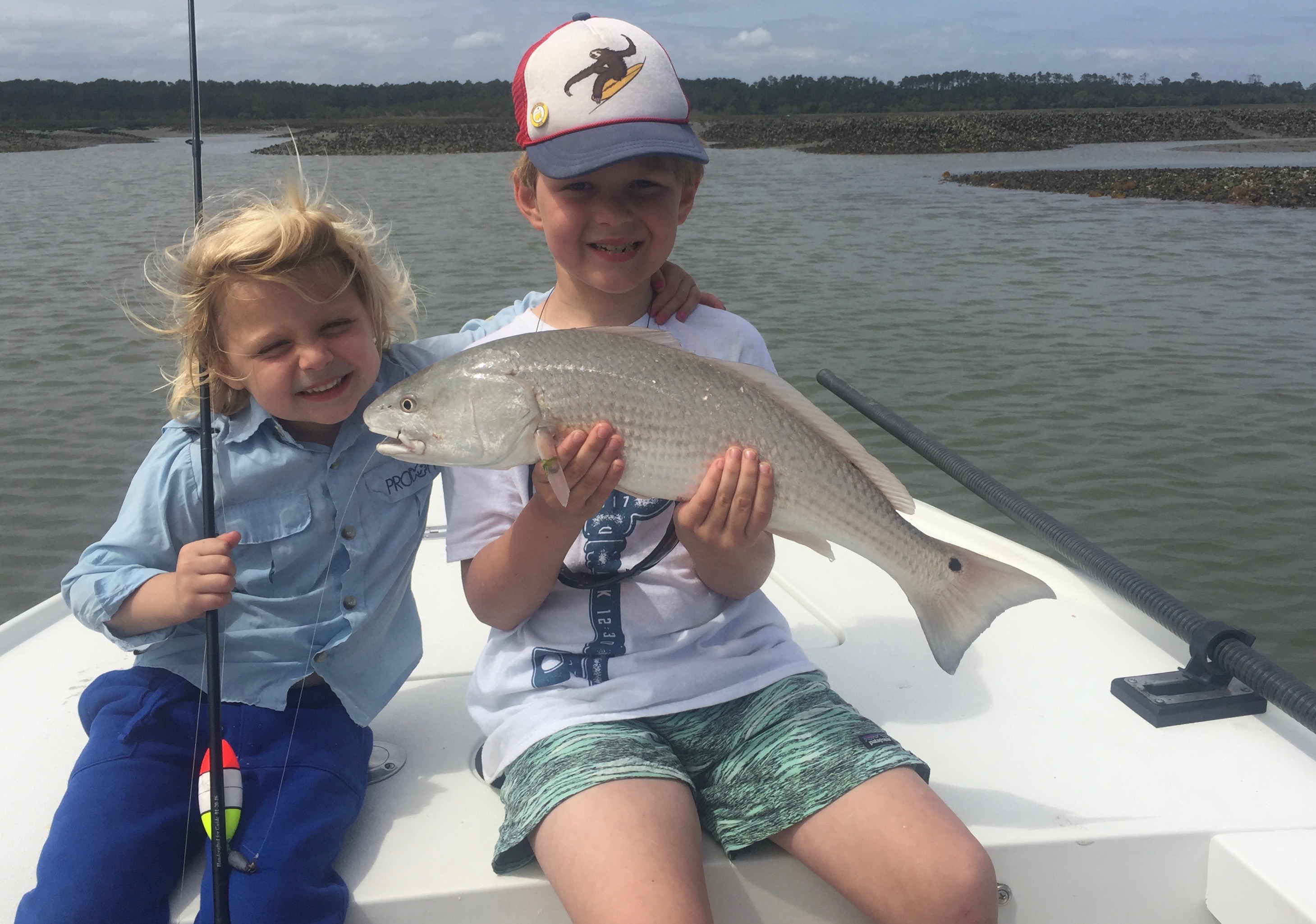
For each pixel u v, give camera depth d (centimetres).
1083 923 197
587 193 220
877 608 294
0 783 219
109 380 855
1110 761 220
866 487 202
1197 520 613
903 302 1143
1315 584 545
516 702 211
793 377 861
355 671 219
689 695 205
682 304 241
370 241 226
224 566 188
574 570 216
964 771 217
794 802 182
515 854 185
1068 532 293
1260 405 793
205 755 193
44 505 629
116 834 179
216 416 216
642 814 174
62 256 1431
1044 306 1131
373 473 222
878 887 170
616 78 213
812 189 2541
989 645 273
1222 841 192
